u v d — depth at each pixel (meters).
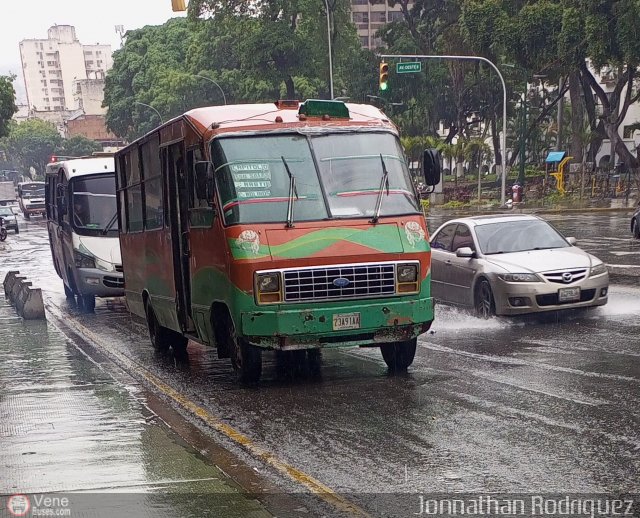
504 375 9.73
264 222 9.76
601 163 80.62
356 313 9.70
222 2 65.00
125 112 94.38
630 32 43.69
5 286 22.66
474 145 62.88
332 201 10.00
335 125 10.49
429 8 73.50
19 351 13.63
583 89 61.66
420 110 75.69
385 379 10.02
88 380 10.84
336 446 7.28
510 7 52.88
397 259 9.85
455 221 15.70
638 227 28.31
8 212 56.34
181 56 90.88
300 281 9.59
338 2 65.94
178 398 9.62
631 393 8.47
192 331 11.57
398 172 10.44
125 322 17.75
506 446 6.91
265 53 63.84
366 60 72.94
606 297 13.84
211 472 6.46
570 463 6.37
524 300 13.45
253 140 10.22
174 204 11.77
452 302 15.21
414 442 7.22
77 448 7.32
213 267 10.19
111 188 19.92
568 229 34.06
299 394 9.49
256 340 9.58
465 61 69.62
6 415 8.84
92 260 19.41
